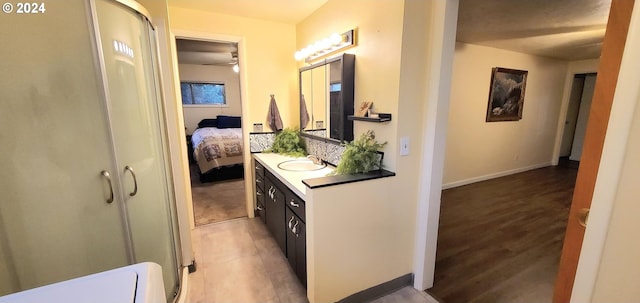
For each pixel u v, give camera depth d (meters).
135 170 1.45
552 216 3.05
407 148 1.71
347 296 1.73
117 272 0.68
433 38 1.58
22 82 1.03
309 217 1.56
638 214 0.62
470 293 1.84
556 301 0.94
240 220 3.06
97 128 1.23
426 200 1.75
